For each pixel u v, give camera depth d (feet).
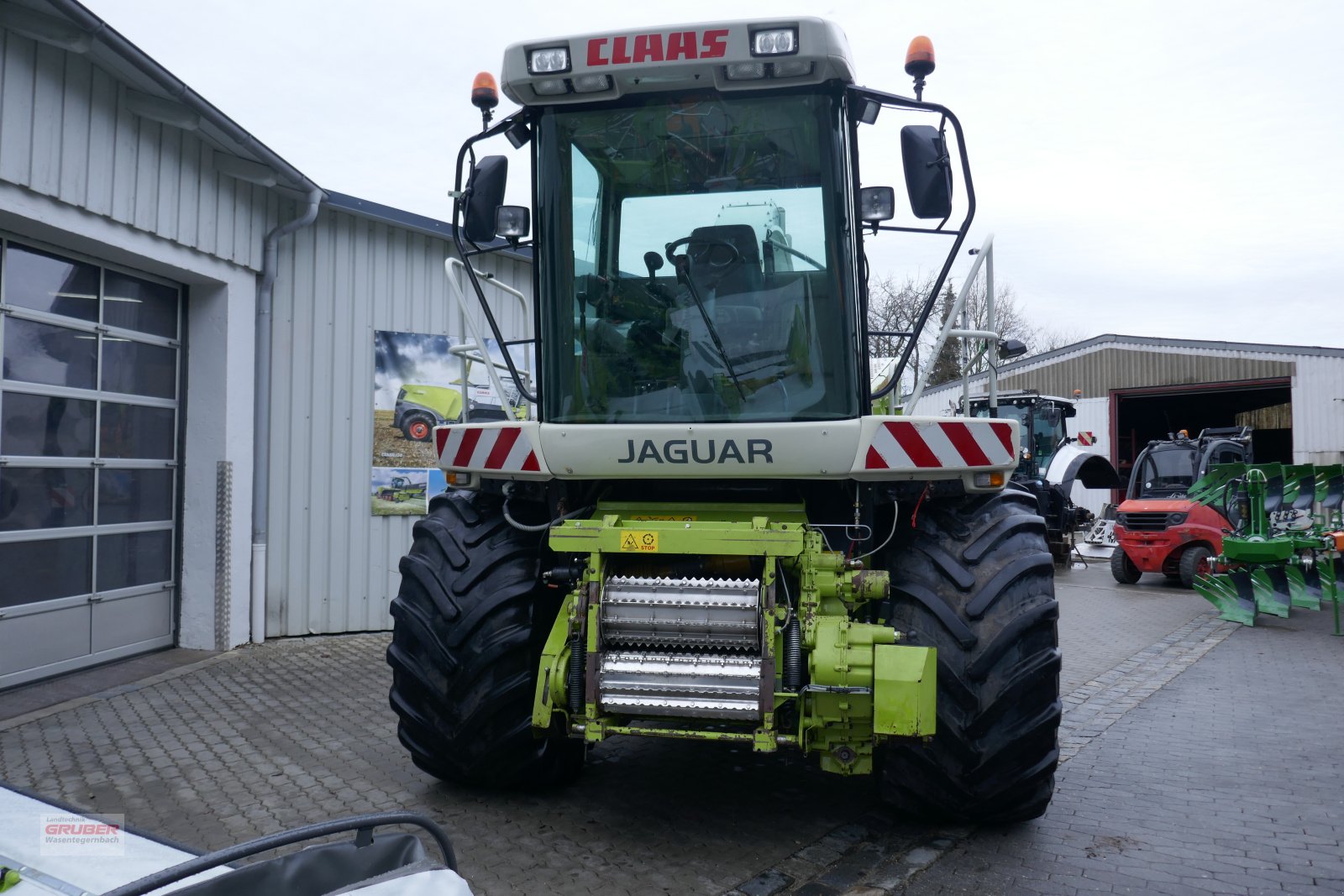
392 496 29.30
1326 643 30.83
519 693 13.05
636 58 12.53
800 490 13.50
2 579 19.66
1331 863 12.54
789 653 11.37
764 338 13.03
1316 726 19.93
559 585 13.61
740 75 12.59
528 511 14.51
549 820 13.50
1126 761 17.37
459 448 14.35
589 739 11.62
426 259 30.25
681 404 13.25
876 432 12.30
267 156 23.38
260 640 26.27
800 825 13.50
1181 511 45.73
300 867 5.51
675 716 11.38
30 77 18.52
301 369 27.50
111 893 4.64
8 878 5.83
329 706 19.99
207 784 15.01
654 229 13.29
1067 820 14.10
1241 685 24.21
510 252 32.42
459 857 12.14
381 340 29.14
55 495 20.92
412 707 13.57
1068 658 28.02
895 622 12.46
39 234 19.86
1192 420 111.45
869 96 12.60
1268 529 38.04
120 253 21.47
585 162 13.44
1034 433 60.39
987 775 12.15
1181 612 38.37
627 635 11.73
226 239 24.40
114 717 18.81
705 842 12.80
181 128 22.26
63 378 21.06
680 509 13.28
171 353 24.48
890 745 12.21
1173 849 12.98
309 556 27.73
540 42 12.78
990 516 13.21
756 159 12.98
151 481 23.95
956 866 12.26
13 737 17.34
